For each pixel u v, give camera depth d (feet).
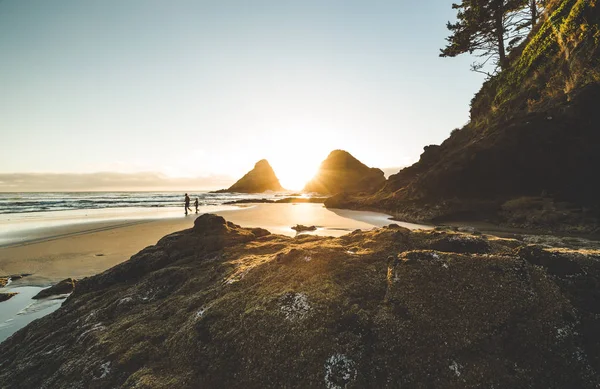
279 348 12.88
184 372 13.24
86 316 20.35
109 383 13.53
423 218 69.97
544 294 12.72
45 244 53.57
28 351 18.49
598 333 11.50
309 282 16.03
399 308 13.32
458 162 72.18
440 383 11.01
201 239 30.01
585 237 40.22
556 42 66.95
